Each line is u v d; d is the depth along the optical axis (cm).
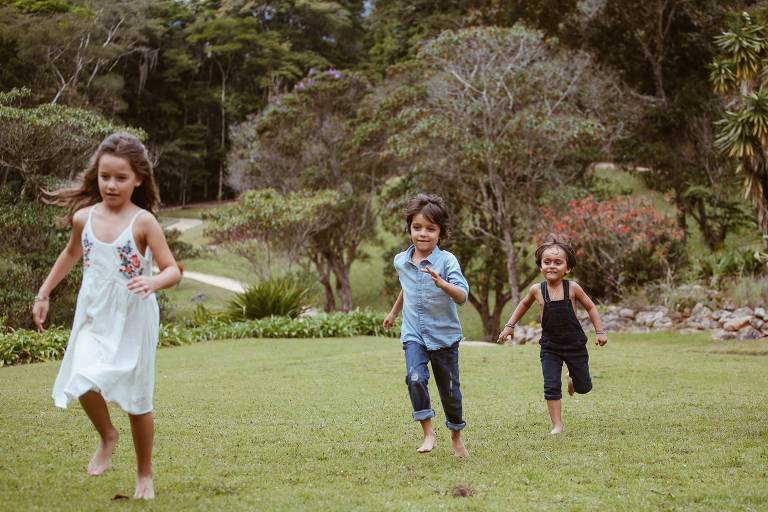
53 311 2048
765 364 927
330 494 340
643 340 1339
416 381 418
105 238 324
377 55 5309
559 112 2314
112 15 4909
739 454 424
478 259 2692
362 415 587
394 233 2588
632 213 1666
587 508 314
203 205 6012
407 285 432
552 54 2519
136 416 320
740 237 2705
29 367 1034
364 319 1590
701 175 2498
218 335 1478
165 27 6034
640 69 2733
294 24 6519
